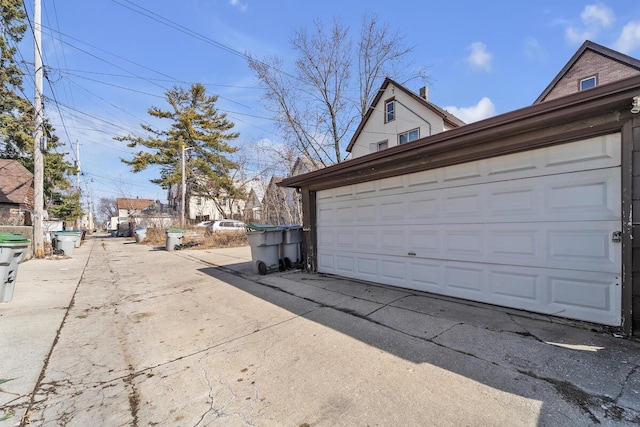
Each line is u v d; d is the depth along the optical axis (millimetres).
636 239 2871
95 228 57844
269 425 1970
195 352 3113
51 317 4227
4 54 14547
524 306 3713
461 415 1959
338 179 6211
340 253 6438
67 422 2047
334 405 2139
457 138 3949
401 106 14547
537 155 3566
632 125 2861
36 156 10375
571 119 3203
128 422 2047
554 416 1892
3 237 4758
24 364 2861
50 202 21812
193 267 8727
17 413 2133
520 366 2490
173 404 2242
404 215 5121
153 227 20766
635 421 1811
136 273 7938
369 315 3941
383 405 2109
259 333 3543
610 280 3070
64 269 8375
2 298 4773
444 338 3111
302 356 2908
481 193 4102
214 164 26984
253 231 7211
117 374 2699
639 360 2484
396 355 2824
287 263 7590
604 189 3096
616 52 11516
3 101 15367
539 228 3566
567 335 2988
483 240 4094
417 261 4938
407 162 4906
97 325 3965
